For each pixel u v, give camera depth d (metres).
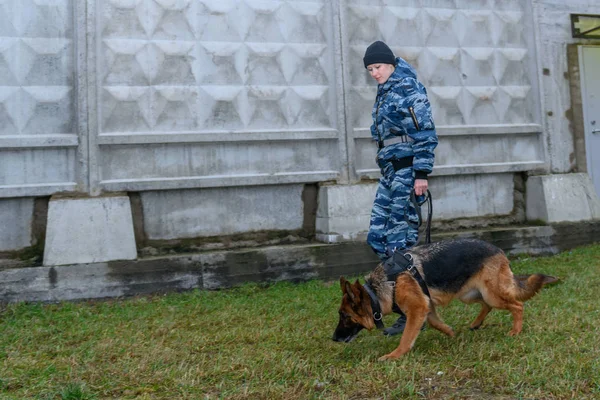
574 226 7.58
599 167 8.20
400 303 3.66
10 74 5.93
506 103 7.79
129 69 6.25
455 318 4.51
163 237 6.28
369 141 7.16
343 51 6.98
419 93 4.24
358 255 6.59
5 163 5.85
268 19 6.78
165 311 5.14
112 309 5.25
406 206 4.38
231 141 6.51
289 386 3.22
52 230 5.65
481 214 7.64
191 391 3.18
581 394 2.88
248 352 3.86
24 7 6.00
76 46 6.08
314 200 6.91
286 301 5.42
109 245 5.77
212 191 6.49
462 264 3.84
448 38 7.57
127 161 6.20
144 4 6.35
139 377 3.41
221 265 6.07
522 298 3.97
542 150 7.90
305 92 6.86
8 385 3.31
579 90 8.16
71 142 5.99
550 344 3.72
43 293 5.49
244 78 6.65
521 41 7.95
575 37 8.18
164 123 6.34
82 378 3.41
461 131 7.45
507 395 2.95
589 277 5.78
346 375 3.30
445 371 3.31
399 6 7.38
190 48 6.47
